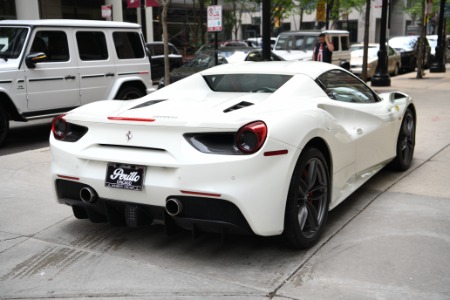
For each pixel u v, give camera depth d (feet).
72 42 28.27
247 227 11.03
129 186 11.58
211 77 16.08
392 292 10.37
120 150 11.94
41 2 75.61
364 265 11.62
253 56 44.27
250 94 14.24
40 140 29.40
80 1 82.43
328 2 79.00
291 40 57.31
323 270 11.44
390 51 66.90
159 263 12.08
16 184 19.08
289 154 11.28
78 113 12.89
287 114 11.80
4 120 26.48
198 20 104.12
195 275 11.39
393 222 14.28
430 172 19.49
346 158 14.19
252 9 110.42
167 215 11.66
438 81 58.39
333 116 14.25
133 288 10.87
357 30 177.58
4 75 25.14
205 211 11.03
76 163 12.44
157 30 101.04
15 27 26.86
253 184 10.72
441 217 14.60
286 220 11.71
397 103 18.90
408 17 196.13
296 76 14.49
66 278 11.45
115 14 88.12
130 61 31.68
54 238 13.82
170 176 11.21
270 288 10.69
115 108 13.42
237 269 11.62
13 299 10.59
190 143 11.14
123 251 12.83
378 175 19.25
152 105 13.32
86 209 12.90
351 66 60.95
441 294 10.25
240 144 10.77
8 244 13.47
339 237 13.30
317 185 12.91
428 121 30.86
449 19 116.57
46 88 27.04
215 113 11.75
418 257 11.97
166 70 36.60
